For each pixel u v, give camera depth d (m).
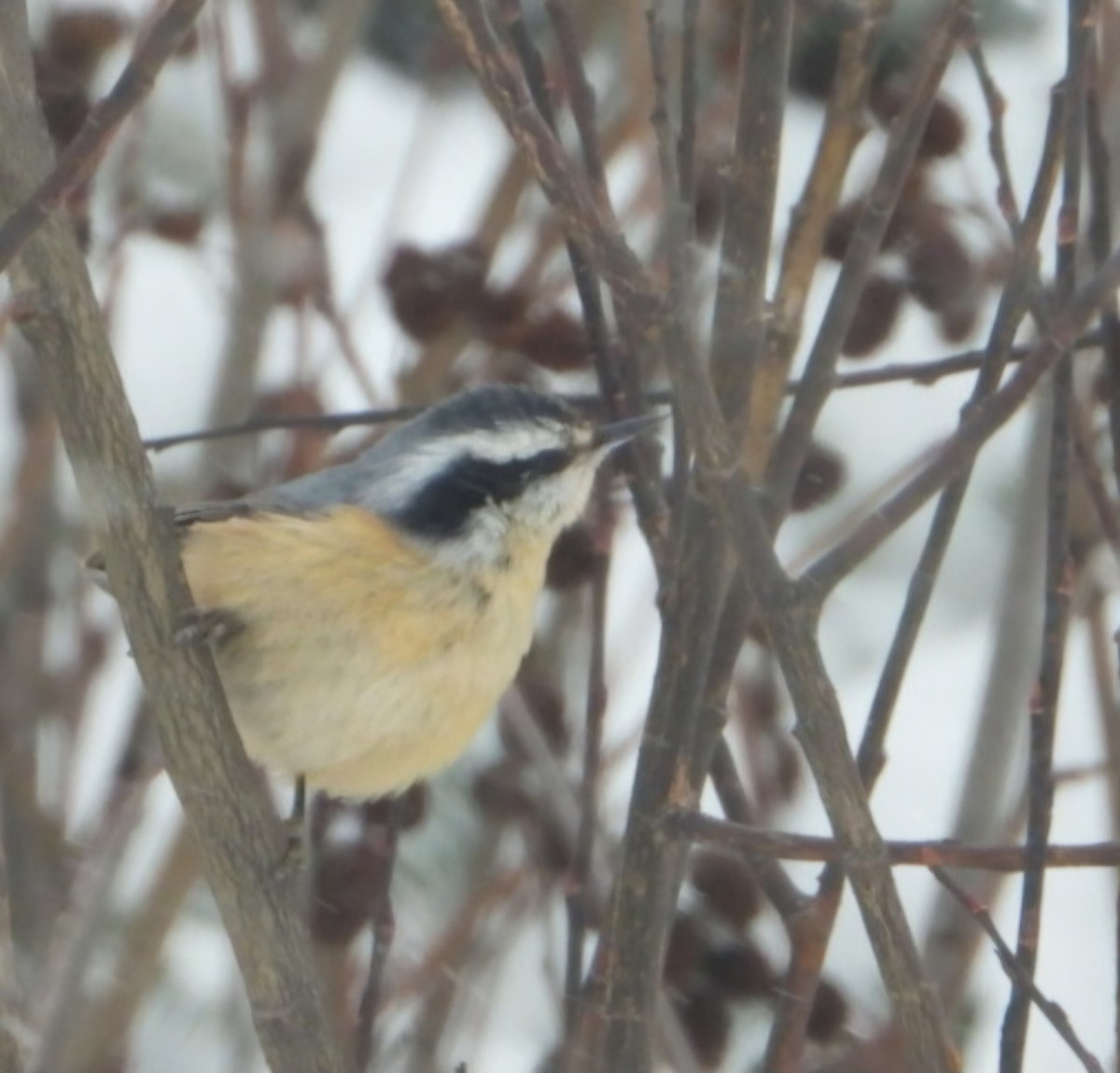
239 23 14.04
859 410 15.32
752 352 7.26
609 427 8.47
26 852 10.98
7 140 7.23
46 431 11.12
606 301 11.38
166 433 14.59
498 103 6.13
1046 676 7.12
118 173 11.66
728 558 7.18
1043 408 10.64
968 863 6.71
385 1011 10.59
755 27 7.16
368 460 9.45
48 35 10.84
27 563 11.30
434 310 11.03
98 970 11.86
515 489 9.34
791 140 14.83
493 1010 11.81
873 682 15.48
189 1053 12.84
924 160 10.14
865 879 6.48
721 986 10.06
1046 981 13.92
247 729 9.16
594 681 8.74
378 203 15.72
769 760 10.93
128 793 10.88
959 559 15.72
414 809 10.91
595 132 7.78
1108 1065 13.05
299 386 11.29
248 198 11.48
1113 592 9.87
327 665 8.97
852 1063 8.70
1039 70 15.35
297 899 8.12
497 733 12.56
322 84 11.33
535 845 10.47
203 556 8.95
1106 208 7.95
